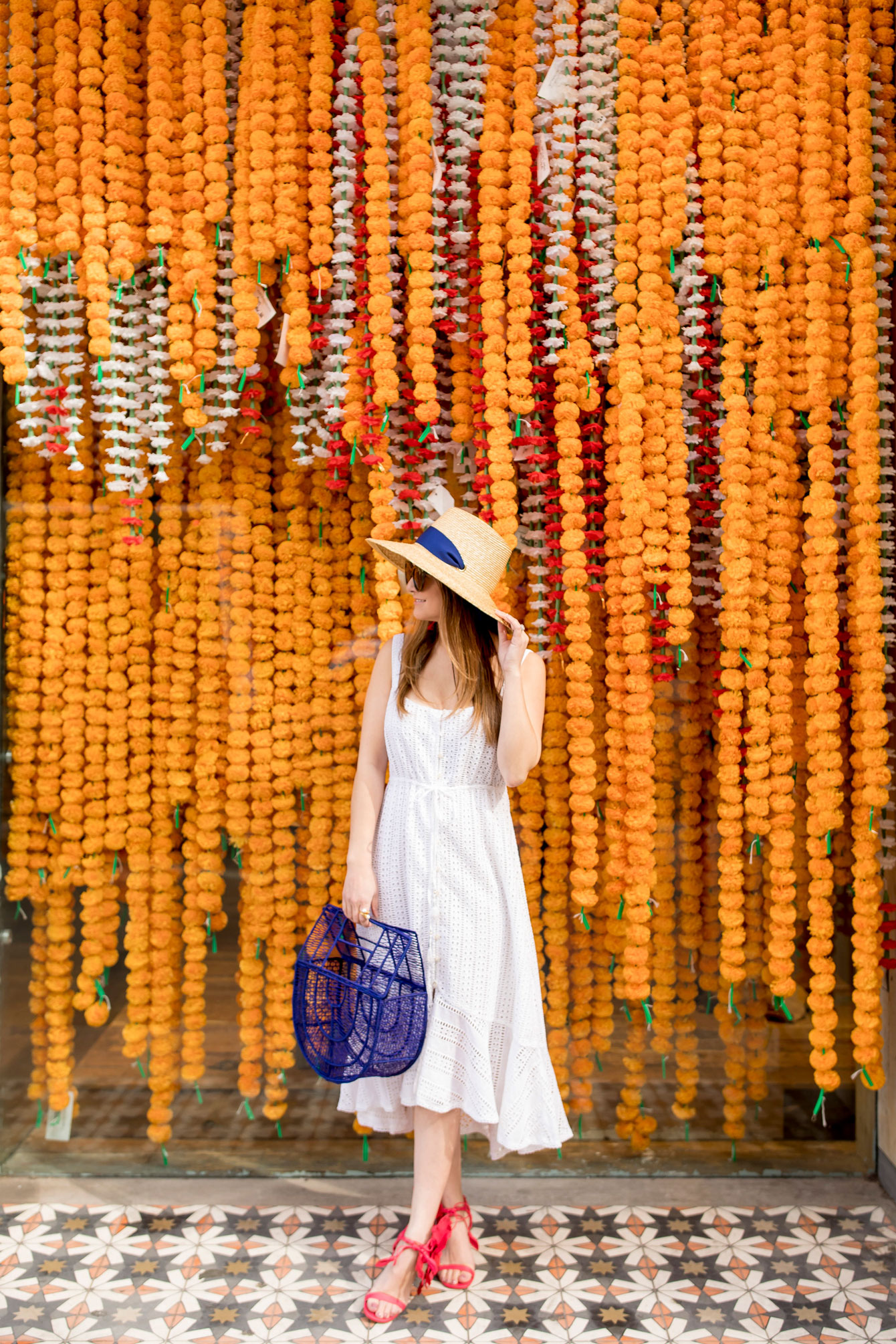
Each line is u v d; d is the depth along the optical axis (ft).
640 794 7.07
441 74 7.00
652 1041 7.77
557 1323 5.95
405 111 6.77
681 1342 5.78
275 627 7.53
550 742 7.41
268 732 7.50
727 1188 7.47
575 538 6.96
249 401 7.30
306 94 6.91
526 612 7.50
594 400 7.04
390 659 6.63
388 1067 5.96
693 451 7.17
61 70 6.84
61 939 7.66
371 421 6.91
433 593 6.19
